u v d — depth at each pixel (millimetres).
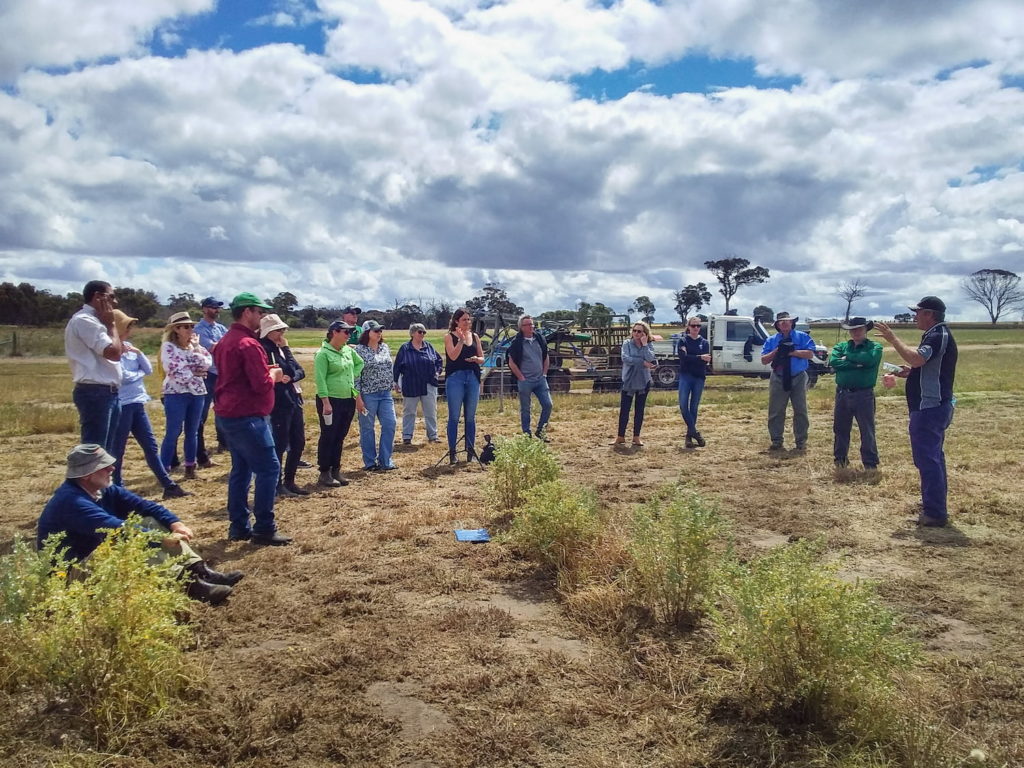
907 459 8875
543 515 5086
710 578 4051
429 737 3025
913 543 5594
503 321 19812
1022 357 36875
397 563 5188
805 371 9812
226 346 5512
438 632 4027
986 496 6914
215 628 4094
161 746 2959
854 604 3145
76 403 5977
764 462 8961
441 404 16719
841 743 2902
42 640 3143
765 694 3203
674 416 14203
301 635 4012
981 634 4008
